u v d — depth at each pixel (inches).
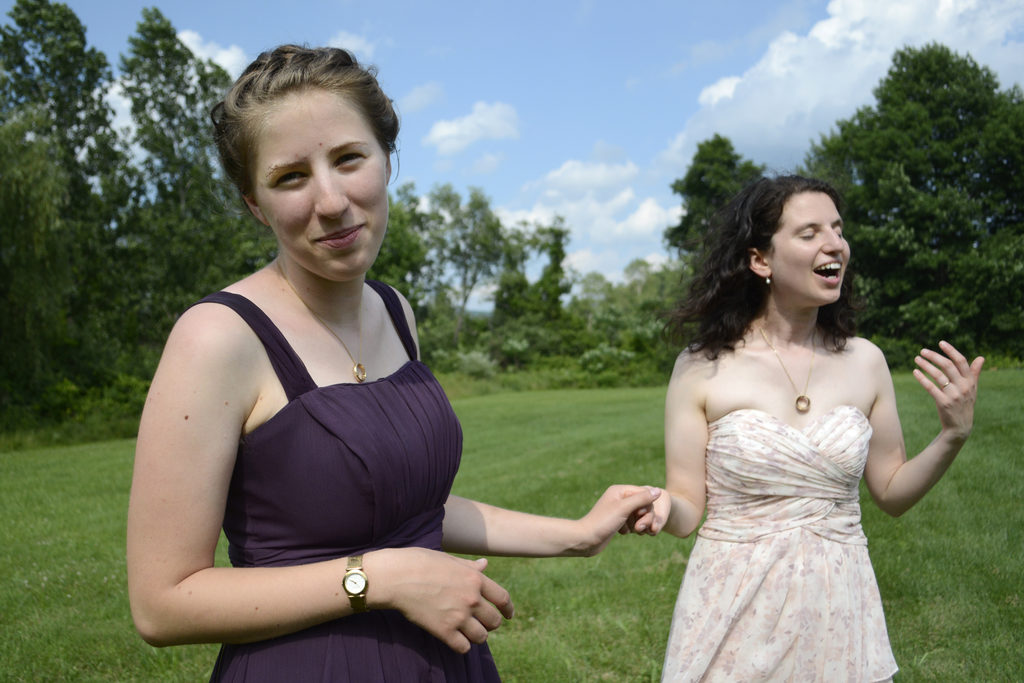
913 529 217.8
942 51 1261.1
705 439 100.0
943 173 1229.1
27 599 212.4
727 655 90.9
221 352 49.6
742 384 97.7
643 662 152.5
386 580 48.9
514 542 69.9
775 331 100.2
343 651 51.2
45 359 867.4
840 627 88.7
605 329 1916.8
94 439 831.7
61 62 1470.2
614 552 226.4
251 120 52.3
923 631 156.1
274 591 47.7
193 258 1445.6
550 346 1905.8
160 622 47.1
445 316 2174.0
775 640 89.3
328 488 51.6
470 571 51.7
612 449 447.5
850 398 97.5
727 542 93.7
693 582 95.5
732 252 99.7
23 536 298.0
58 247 822.5
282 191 52.7
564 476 368.8
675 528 95.7
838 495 92.2
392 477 52.9
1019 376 581.6
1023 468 265.6
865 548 93.5
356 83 54.6
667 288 2659.9
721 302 101.6
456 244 2364.7
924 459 94.4
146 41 1550.2
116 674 160.7
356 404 53.7
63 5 1473.9
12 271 788.0
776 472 91.5
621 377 1422.2
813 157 1314.0
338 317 59.3
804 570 89.6
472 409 893.8
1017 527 210.4
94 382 951.6
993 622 155.8
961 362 89.1
